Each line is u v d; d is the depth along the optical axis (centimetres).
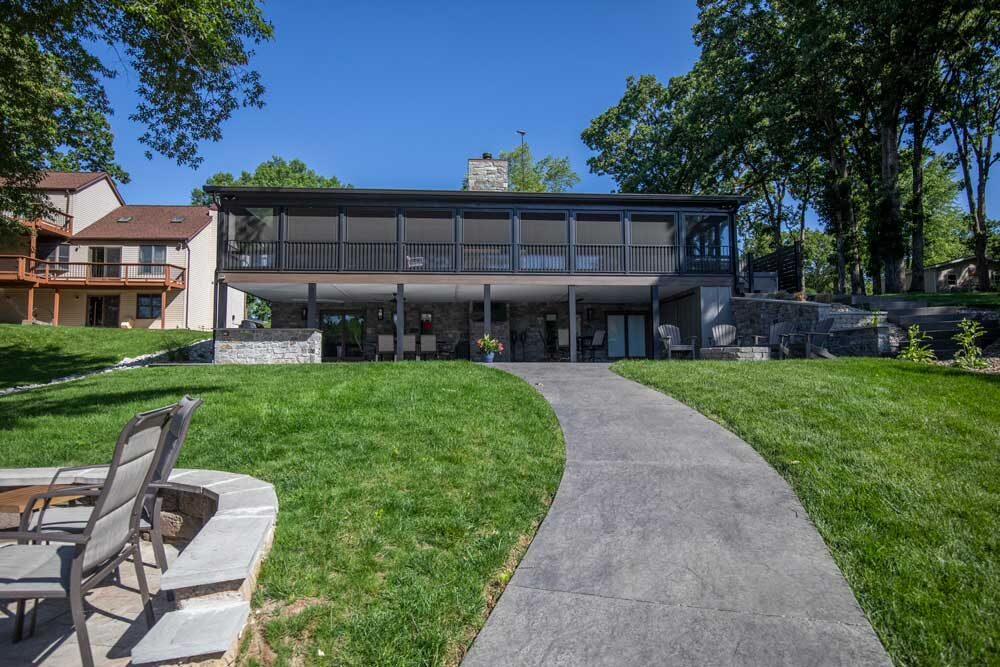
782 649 213
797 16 1877
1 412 634
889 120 1944
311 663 205
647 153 2675
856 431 455
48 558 237
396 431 484
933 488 341
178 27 721
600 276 1581
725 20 2067
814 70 1891
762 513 327
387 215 1631
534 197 1557
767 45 2038
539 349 1942
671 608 240
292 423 511
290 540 287
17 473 338
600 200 1589
